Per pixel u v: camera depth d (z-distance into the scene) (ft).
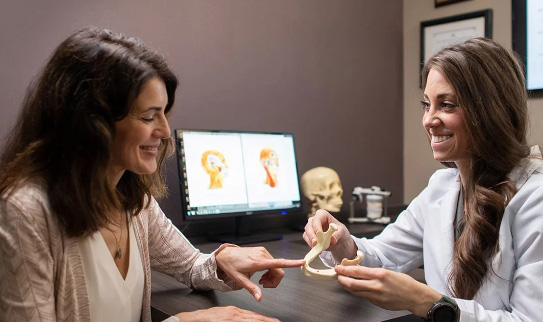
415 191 9.55
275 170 7.59
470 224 4.02
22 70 6.07
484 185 4.09
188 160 6.71
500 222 3.94
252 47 7.77
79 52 3.23
